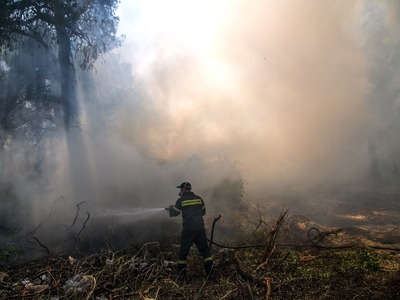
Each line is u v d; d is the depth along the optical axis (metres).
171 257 5.38
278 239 6.18
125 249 5.67
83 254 5.48
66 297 3.97
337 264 4.91
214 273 4.78
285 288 4.20
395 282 4.11
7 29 7.88
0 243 5.74
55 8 8.36
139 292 4.04
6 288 4.26
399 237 6.53
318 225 7.44
